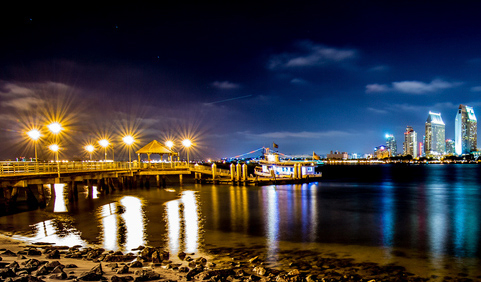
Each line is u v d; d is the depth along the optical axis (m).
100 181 50.22
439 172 145.00
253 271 15.35
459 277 15.46
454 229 25.22
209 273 13.57
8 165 29.80
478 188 59.84
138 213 31.00
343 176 110.19
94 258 15.77
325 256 18.42
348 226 26.08
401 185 67.75
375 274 15.70
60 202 38.50
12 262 13.77
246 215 30.53
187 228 24.86
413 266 16.89
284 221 27.89
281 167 84.88
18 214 29.84
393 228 25.44
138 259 16.16
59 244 19.95
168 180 82.88
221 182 67.31
